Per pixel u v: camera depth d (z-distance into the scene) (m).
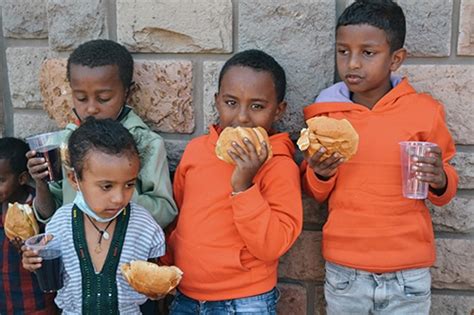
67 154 2.30
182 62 2.72
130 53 2.76
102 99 2.52
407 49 2.56
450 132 2.58
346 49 2.23
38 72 2.97
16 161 2.64
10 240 2.48
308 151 2.14
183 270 2.33
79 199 2.22
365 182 2.26
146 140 2.53
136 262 2.09
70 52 2.85
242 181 2.13
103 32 2.80
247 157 2.10
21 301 2.61
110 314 2.22
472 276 2.68
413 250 2.26
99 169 2.07
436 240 2.68
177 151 2.82
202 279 2.29
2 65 3.06
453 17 2.52
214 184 2.33
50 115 2.92
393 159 2.25
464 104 2.55
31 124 3.04
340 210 2.32
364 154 2.27
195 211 2.34
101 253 2.23
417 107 2.29
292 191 2.25
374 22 2.16
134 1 2.70
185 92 2.74
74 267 2.23
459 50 2.53
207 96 2.73
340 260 2.31
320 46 2.58
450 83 2.55
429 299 2.36
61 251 2.24
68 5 2.79
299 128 2.66
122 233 2.24
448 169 2.29
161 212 2.47
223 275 2.26
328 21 2.56
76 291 2.22
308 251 2.76
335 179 2.31
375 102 2.33
